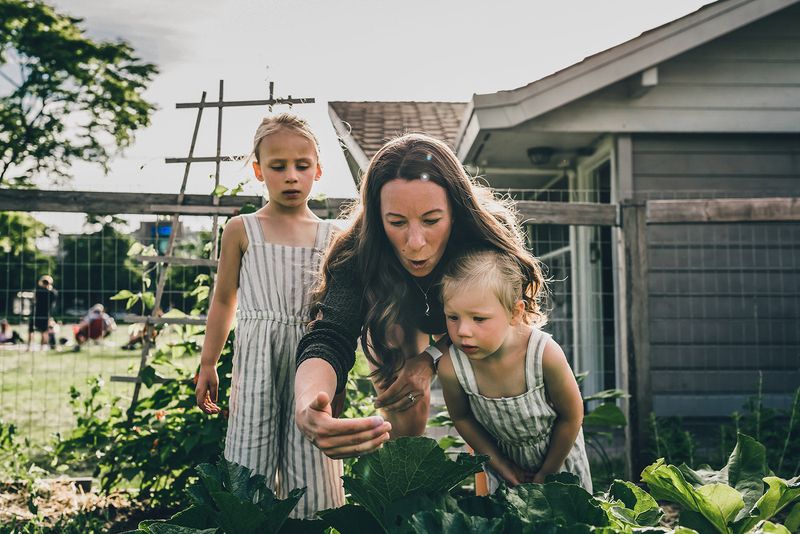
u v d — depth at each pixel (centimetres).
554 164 806
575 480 157
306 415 131
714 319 655
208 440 348
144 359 394
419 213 170
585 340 789
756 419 497
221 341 252
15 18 1684
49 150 1755
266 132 240
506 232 193
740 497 143
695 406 644
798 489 147
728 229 664
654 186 663
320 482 223
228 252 245
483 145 708
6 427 436
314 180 250
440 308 200
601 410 400
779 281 663
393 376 200
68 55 1703
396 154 176
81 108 1797
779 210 465
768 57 664
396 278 187
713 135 671
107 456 378
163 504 375
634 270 474
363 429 125
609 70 606
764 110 661
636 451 463
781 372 655
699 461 481
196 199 425
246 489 148
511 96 604
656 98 651
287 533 142
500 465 212
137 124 1852
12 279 1488
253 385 228
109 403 407
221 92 418
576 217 476
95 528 328
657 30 604
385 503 138
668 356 650
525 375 194
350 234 195
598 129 643
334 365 169
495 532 120
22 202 427
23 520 340
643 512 148
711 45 658
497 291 179
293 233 243
